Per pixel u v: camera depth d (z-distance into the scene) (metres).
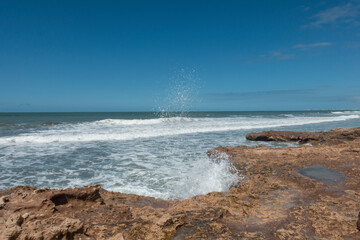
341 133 11.85
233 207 4.04
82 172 7.23
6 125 20.97
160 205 4.31
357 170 5.94
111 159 8.96
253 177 5.90
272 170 6.34
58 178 6.67
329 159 7.09
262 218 3.59
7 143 12.41
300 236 3.03
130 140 13.91
